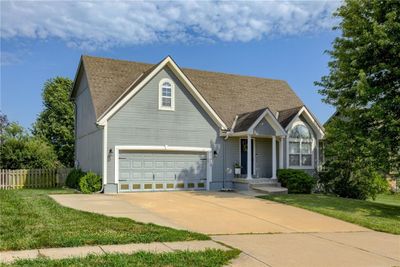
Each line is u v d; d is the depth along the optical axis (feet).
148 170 68.49
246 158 78.43
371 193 74.64
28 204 47.19
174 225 37.60
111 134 65.57
